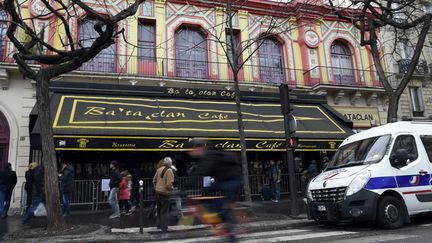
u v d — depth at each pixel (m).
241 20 18.56
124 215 11.46
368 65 20.56
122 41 16.16
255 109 16.06
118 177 11.00
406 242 6.11
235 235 4.65
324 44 19.84
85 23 16.16
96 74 14.83
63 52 9.41
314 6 18.97
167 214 8.55
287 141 10.61
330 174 8.52
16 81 14.18
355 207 7.46
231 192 4.69
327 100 18.75
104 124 12.64
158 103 14.75
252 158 16.31
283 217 10.06
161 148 12.86
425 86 21.30
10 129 13.76
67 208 11.34
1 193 11.38
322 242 6.66
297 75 18.97
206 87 16.53
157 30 16.92
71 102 13.41
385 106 20.06
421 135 8.84
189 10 17.72
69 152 13.95
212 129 13.88
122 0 16.69
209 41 17.70
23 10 14.88
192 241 7.45
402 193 7.88
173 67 16.69
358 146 9.05
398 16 20.92
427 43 21.92
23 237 7.98
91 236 8.02
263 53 18.86
